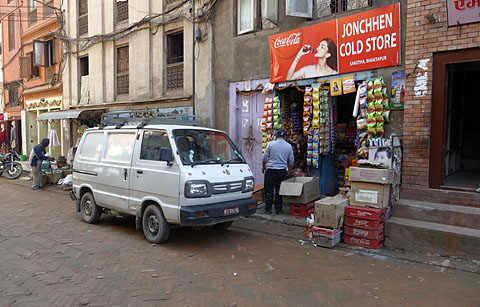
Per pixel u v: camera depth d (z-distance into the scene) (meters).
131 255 5.47
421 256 5.39
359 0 7.55
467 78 8.92
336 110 8.73
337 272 4.86
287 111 9.19
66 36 16.55
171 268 4.96
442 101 6.27
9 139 22.14
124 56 14.10
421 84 6.44
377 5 7.12
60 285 4.36
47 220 7.66
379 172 5.73
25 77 19.17
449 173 7.84
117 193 6.66
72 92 16.47
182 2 11.16
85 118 14.73
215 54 10.42
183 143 5.94
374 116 6.96
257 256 5.50
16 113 21.34
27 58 18.88
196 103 10.97
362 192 5.93
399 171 6.56
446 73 6.28
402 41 6.77
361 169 5.91
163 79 12.31
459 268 4.94
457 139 8.52
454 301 4.02
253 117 9.67
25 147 20.27
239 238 6.46
